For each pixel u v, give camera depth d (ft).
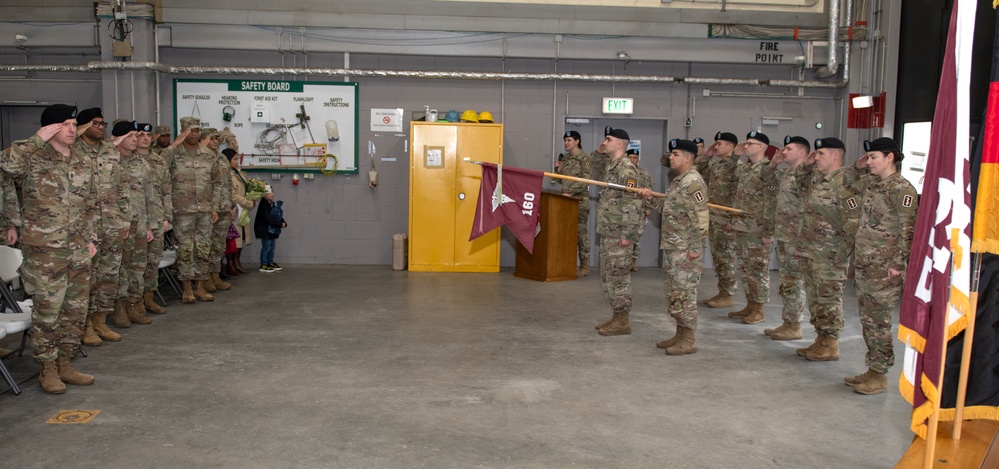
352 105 31.81
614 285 19.47
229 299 23.99
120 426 12.41
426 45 31.32
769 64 32.32
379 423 12.71
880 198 14.42
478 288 26.99
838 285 16.90
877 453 11.79
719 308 23.91
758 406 13.99
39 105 31.32
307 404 13.65
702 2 31.99
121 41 29.60
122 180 17.85
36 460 10.94
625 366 16.62
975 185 9.73
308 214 32.37
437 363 16.60
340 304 23.40
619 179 18.93
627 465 11.11
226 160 25.11
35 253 13.64
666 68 32.63
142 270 19.74
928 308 8.77
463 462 11.10
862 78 31.32
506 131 32.45
